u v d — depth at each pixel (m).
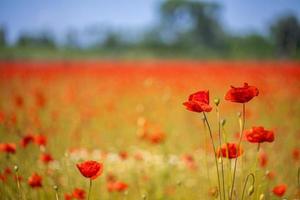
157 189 5.81
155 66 20.20
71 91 11.84
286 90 12.52
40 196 4.81
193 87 13.86
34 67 20.17
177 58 50.62
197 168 6.15
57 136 6.90
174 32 58.50
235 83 14.60
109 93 12.95
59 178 5.12
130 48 58.38
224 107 9.55
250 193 3.47
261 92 9.84
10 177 4.89
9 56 39.31
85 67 20.39
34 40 53.88
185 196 5.30
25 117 7.65
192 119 9.30
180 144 7.50
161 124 9.04
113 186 4.79
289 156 6.24
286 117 9.10
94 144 7.15
